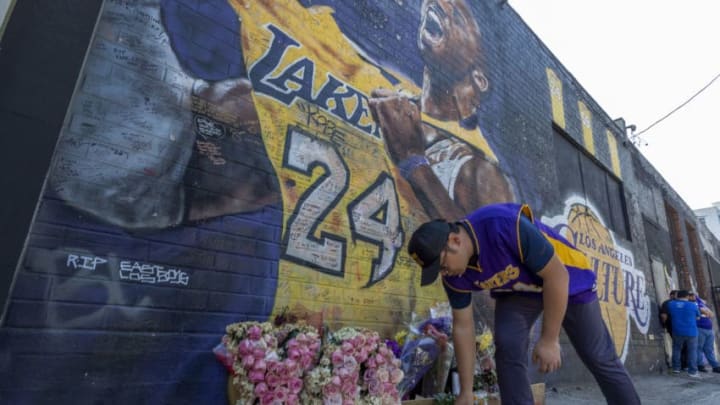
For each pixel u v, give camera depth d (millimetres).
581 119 8133
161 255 2363
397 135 4098
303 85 3381
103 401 2035
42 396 1878
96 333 2070
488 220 2059
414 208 4047
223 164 2750
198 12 2861
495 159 5395
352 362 2357
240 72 2996
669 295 9898
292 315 2865
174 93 2621
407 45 4535
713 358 8719
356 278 3359
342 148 3537
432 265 1873
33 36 2096
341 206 3400
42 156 2029
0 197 1883
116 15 2473
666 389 5660
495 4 6277
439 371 3086
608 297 7301
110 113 2336
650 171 11219
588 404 4262
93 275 2113
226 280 2602
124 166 2328
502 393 2209
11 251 1876
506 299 2369
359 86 3854
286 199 3045
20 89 2012
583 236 7168
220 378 2457
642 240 9438
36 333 1906
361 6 4105
